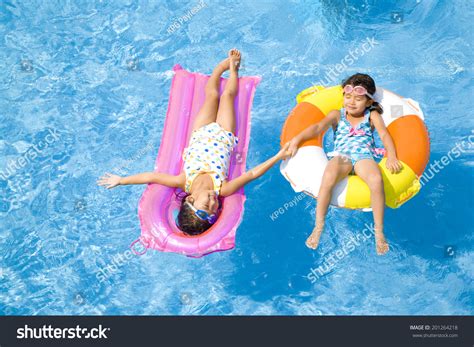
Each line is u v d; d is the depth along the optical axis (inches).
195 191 228.1
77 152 274.8
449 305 239.1
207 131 240.7
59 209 261.3
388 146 228.1
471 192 260.2
